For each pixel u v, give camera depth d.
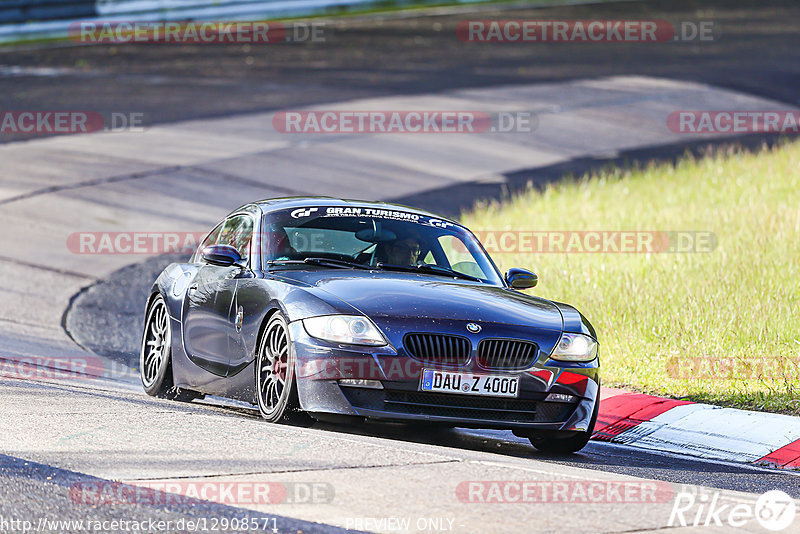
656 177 69.12
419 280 25.12
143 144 76.69
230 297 25.83
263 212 27.86
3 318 40.03
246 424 21.59
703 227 51.78
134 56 113.88
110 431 19.89
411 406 22.48
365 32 132.00
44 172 68.19
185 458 18.05
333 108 90.25
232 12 136.62
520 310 24.27
